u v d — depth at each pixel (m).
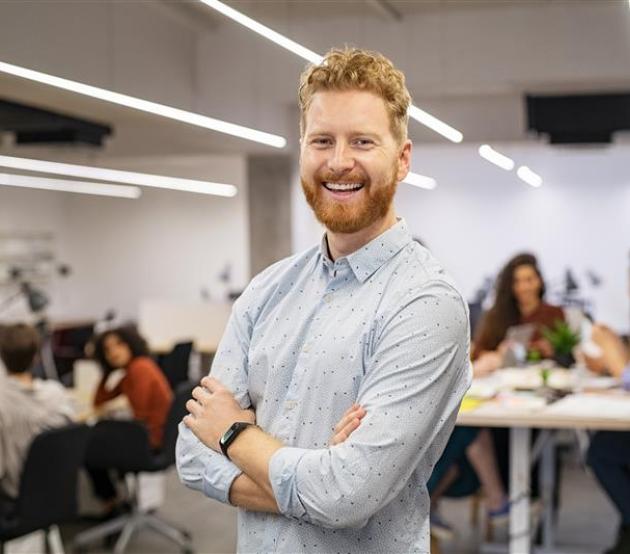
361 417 1.42
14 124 6.75
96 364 5.67
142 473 5.00
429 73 6.63
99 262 13.60
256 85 7.41
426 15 6.59
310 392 1.49
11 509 3.91
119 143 9.73
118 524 4.96
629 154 11.86
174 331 9.74
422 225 12.71
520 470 3.92
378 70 1.49
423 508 1.53
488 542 4.70
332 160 1.47
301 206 10.13
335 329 1.50
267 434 1.50
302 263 1.62
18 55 4.35
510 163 7.84
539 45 6.46
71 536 5.14
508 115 8.69
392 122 1.49
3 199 12.41
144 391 5.16
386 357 1.43
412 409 1.41
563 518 5.32
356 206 1.47
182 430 1.60
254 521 1.54
